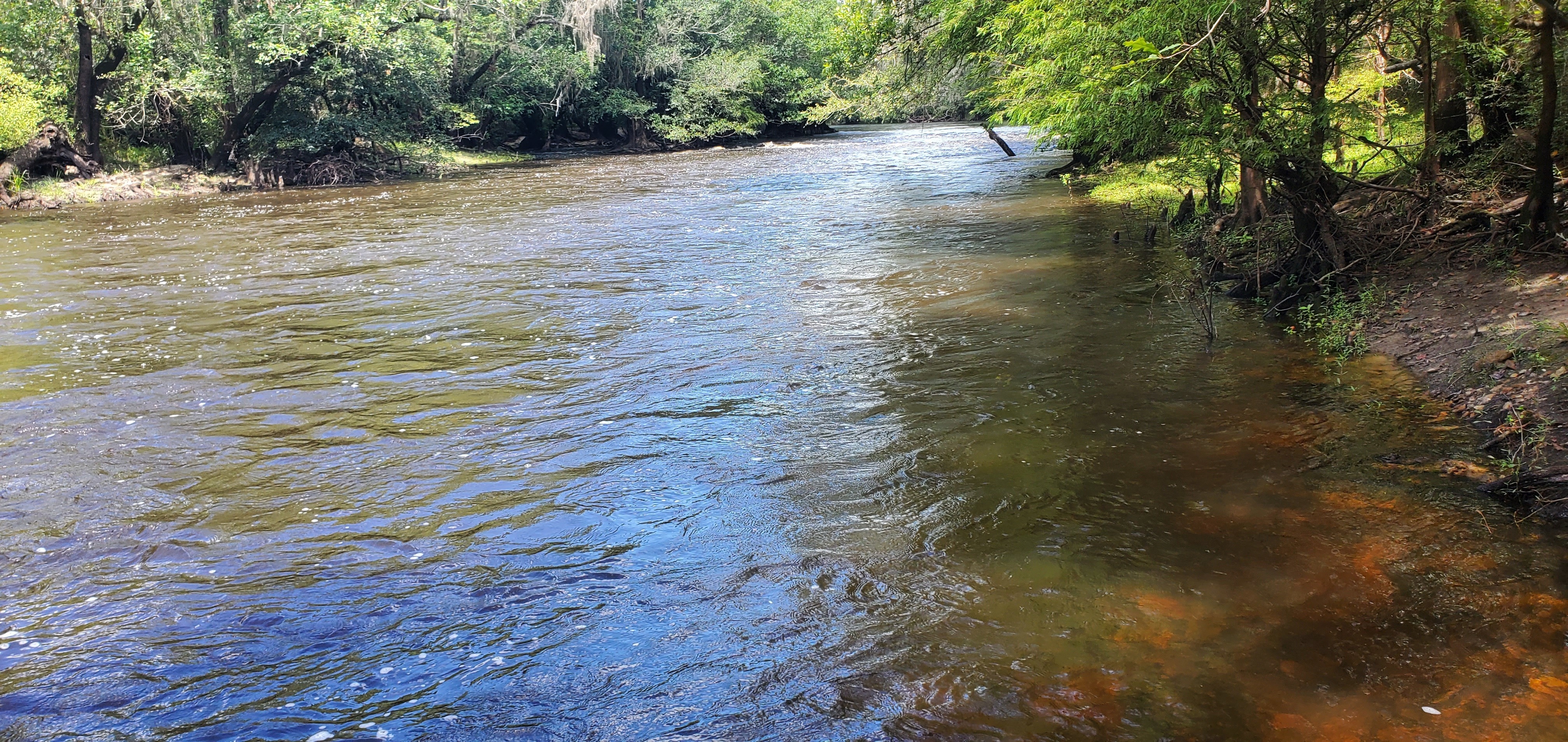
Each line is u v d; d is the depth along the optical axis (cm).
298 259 1709
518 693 423
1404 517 550
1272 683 409
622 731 396
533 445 728
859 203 2275
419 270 1549
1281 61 1116
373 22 3303
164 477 684
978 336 993
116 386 909
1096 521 565
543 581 523
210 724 407
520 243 1820
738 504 612
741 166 3734
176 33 3275
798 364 921
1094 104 1129
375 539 579
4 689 435
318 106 3850
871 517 585
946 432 720
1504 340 763
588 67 4659
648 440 731
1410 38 1116
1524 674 405
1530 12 1031
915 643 449
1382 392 756
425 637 470
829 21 5419
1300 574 495
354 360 984
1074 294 1169
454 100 4469
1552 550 504
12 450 741
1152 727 383
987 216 1931
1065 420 735
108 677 443
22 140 2927
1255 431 692
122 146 3522
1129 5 1048
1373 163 1517
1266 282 1091
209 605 507
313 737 396
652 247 1708
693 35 5447
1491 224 1010
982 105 2806
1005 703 402
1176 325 1002
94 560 562
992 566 518
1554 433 613
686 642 459
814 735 388
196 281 1493
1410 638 435
